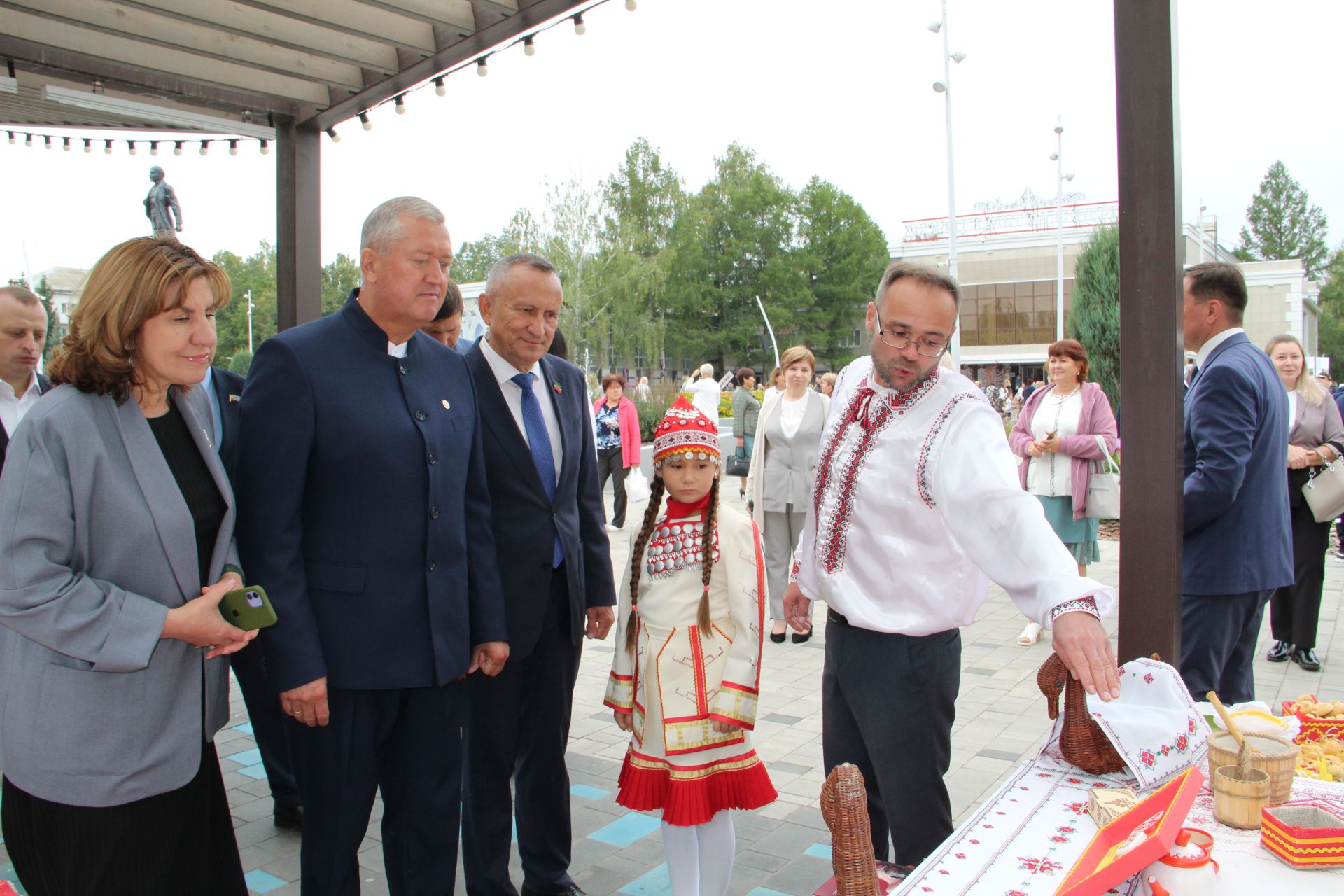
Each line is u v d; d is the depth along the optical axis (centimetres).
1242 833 164
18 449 179
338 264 5978
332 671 227
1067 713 195
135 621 180
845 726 245
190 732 196
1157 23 240
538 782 287
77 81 418
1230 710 217
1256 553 315
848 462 230
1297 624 543
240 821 353
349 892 234
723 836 260
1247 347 326
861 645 228
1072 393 577
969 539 204
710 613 256
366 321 238
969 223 4597
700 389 1297
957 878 150
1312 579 536
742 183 5925
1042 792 184
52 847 186
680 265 5469
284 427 220
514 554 277
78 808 183
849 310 5856
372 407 231
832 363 5819
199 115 448
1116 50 248
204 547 204
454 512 243
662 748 257
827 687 247
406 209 228
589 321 4425
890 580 221
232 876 217
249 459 220
